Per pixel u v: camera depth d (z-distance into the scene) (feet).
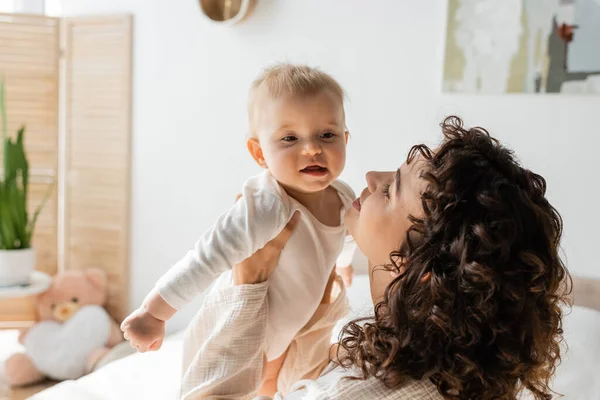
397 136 7.85
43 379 9.45
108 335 9.50
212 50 8.89
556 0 6.76
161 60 9.27
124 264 9.84
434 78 7.55
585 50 6.70
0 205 9.12
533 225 2.57
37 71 9.91
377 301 3.20
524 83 7.01
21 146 9.27
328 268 3.73
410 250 2.71
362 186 8.13
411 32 7.63
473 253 2.49
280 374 3.95
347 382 2.72
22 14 9.74
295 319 3.69
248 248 3.45
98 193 9.95
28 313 10.36
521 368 2.57
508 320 2.51
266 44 8.51
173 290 3.42
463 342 2.53
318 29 8.16
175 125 9.29
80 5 9.89
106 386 5.77
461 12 7.21
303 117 3.52
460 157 2.68
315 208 3.72
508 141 7.21
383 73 7.84
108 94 9.67
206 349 3.51
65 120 10.07
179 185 9.39
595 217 6.90
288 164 3.51
